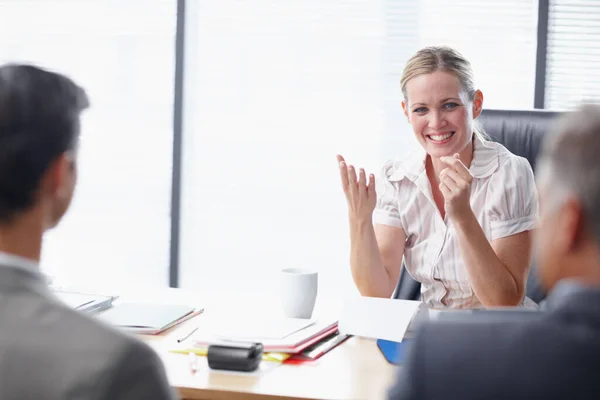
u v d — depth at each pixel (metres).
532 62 3.37
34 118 0.78
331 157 3.47
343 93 3.45
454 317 0.78
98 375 0.67
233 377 1.34
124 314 1.70
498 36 3.37
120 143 3.58
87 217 3.62
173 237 3.54
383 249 2.20
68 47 3.58
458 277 2.15
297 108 3.48
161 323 1.62
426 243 2.20
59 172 0.81
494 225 2.13
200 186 3.55
